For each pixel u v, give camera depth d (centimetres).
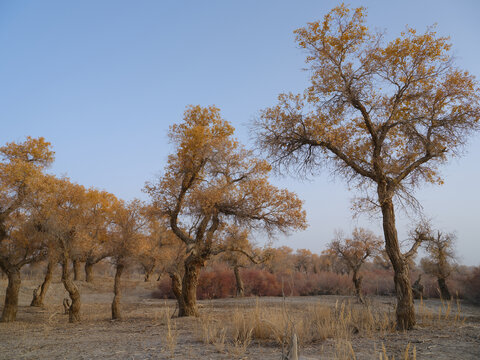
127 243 2006
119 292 1977
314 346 841
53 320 1972
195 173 1962
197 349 846
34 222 1908
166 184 1908
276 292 4538
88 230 2431
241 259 3919
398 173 1298
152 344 969
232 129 2130
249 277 4562
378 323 1112
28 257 2062
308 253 7938
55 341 1156
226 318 1536
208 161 1964
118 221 2094
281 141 1344
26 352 956
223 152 1905
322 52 1262
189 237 1988
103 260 5138
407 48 1216
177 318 1755
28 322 1903
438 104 1233
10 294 1934
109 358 797
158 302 3472
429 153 1259
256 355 750
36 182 1944
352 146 1339
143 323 1669
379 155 1280
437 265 3181
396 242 1177
